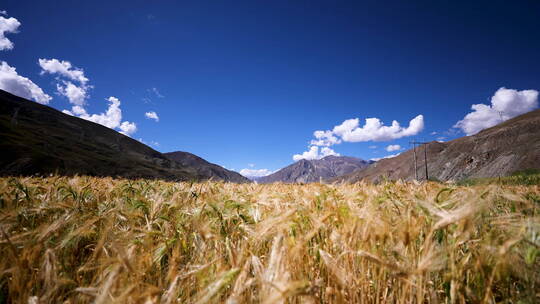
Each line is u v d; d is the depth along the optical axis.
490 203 1.38
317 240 1.67
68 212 2.23
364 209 1.54
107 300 1.05
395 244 1.44
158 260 1.57
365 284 1.46
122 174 99.31
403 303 1.26
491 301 1.12
